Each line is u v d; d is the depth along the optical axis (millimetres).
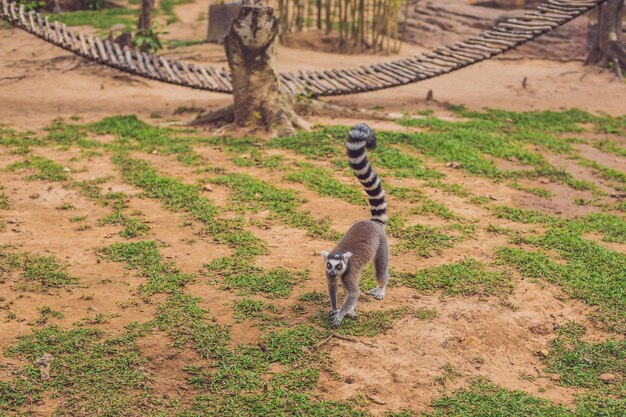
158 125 13727
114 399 5340
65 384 5500
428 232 8703
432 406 5438
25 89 16656
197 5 31172
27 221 8852
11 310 6602
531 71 21531
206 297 6961
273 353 5984
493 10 25672
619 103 17500
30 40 21984
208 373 5707
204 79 14906
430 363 5945
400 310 6734
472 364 6062
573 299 7199
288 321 6516
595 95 18359
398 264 7832
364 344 6141
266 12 12695
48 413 5164
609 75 20281
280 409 5305
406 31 25922
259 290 7125
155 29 19125
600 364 6109
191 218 9047
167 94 16938
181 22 27406
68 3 28938
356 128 6633
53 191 9883
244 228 8742
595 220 9523
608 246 8641
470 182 10883
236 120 13391
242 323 6480
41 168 10734
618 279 7574
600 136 14422
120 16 26656
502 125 14383
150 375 5676
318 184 10305
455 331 6430
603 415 5363
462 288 7211
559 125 14859
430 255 8094
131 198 9703
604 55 20797
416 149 12227
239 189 10000
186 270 7559
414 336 6297
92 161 11266
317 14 27828
